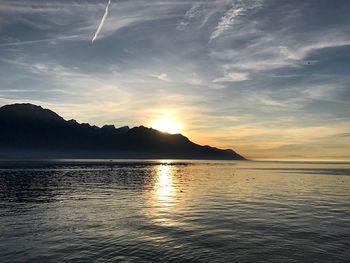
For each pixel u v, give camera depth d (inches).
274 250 1019.9
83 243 1094.4
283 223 1412.4
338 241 1122.7
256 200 2148.1
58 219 1480.1
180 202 2041.1
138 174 5024.6
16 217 1524.4
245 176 4901.6
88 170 5876.0
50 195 2357.3
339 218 1530.5
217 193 2566.4
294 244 1085.8
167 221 1444.4
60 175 4488.2
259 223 1411.2
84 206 1857.8
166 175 4943.4
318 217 1552.7
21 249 1031.6
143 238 1155.3
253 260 928.3
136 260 928.9
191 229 1293.1
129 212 1667.1
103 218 1507.1
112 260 930.1
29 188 2827.3
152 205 1905.8
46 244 1084.5
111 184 3287.4
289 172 6378.0
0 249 1032.2
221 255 970.7
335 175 5374.0
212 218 1517.0
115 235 1196.5
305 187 3115.2
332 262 913.5
